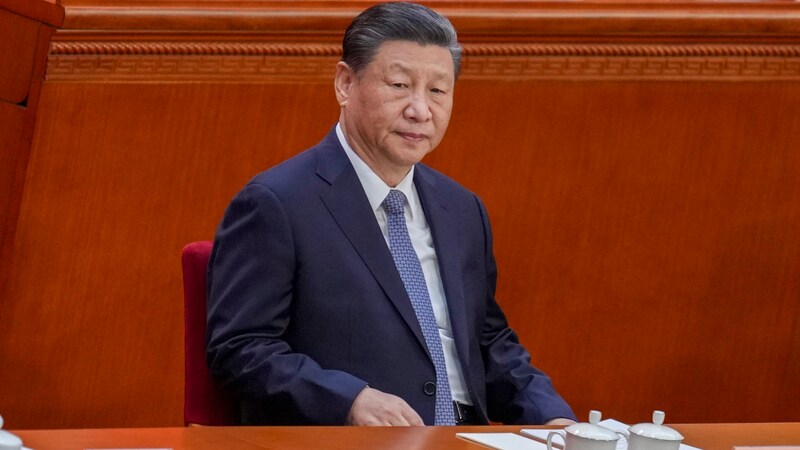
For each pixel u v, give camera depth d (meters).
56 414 13.91
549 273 14.64
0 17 13.05
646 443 5.93
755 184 14.82
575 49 14.29
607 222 14.66
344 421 7.90
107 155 13.83
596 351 14.79
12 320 13.68
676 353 14.91
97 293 13.94
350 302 8.60
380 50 8.84
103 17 13.48
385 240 9.02
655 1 14.27
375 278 8.70
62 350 13.88
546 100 14.36
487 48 14.13
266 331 8.47
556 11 14.11
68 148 13.70
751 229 14.88
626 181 14.63
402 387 8.56
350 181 8.96
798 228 14.92
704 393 15.00
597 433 5.78
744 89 14.63
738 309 14.96
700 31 14.34
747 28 14.39
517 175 14.46
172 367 14.16
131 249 13.99
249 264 8.58
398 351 8.59
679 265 14.82
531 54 14.26
